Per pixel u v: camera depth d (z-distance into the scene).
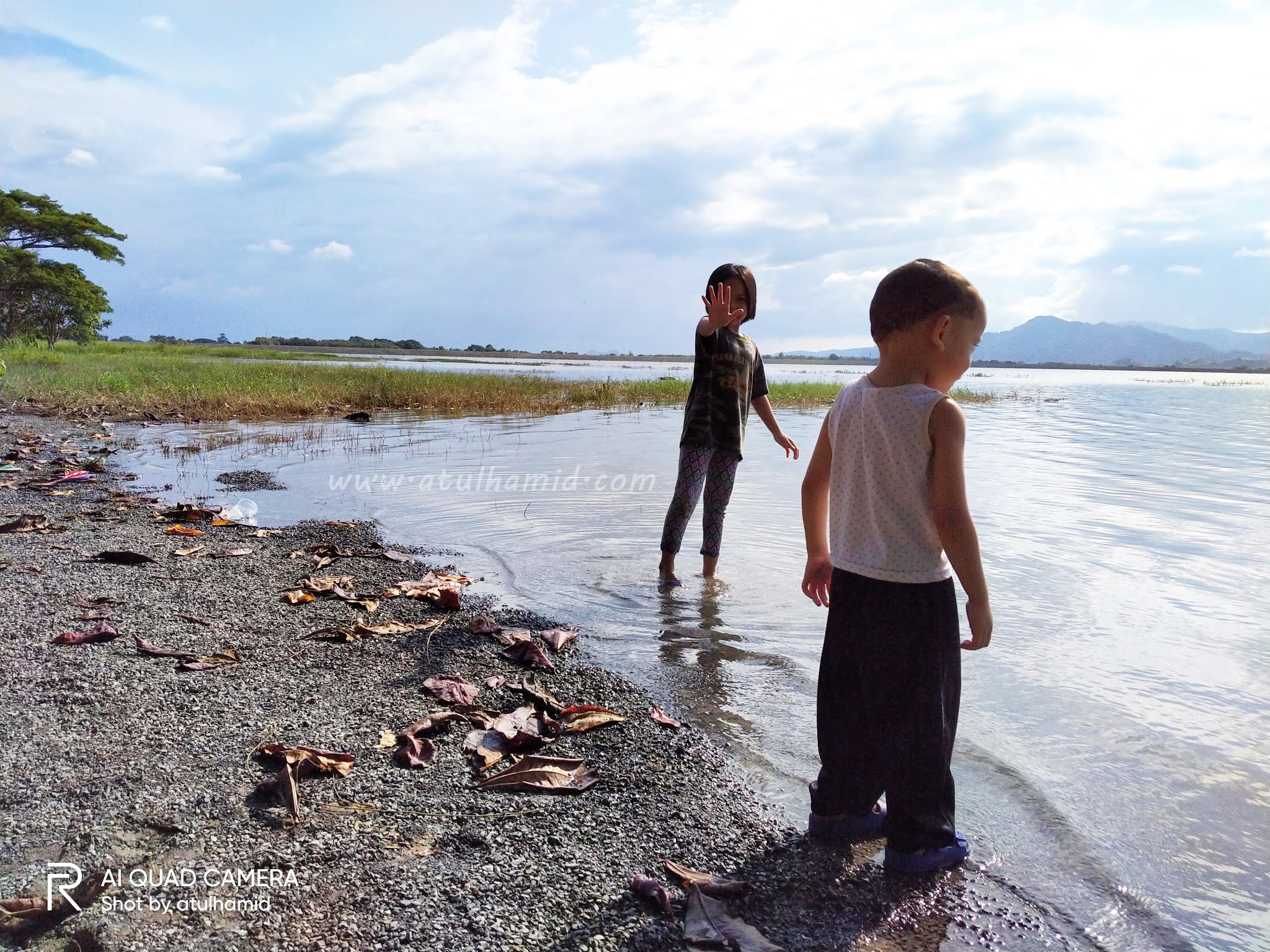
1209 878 2.15
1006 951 1.88
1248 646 3.72
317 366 31.20
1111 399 26.86
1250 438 13.12
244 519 6.42
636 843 2.22
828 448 2.53
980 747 2.83
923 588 2.20
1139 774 2.65
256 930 1.79
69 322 57.75
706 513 4.90
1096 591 4.55
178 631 3.66
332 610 4.11
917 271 2.21
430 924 1.84
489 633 3.80
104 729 2.69
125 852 2.04
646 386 22.20
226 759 2.53
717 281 4.93
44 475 8.09
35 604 3.96
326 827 2.21
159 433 12.38
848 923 1.96
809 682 3.38
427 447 10.95
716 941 1.83
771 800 2.51
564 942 1.82
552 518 6.60
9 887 1.90
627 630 3.98
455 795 2.42
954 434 2.12
